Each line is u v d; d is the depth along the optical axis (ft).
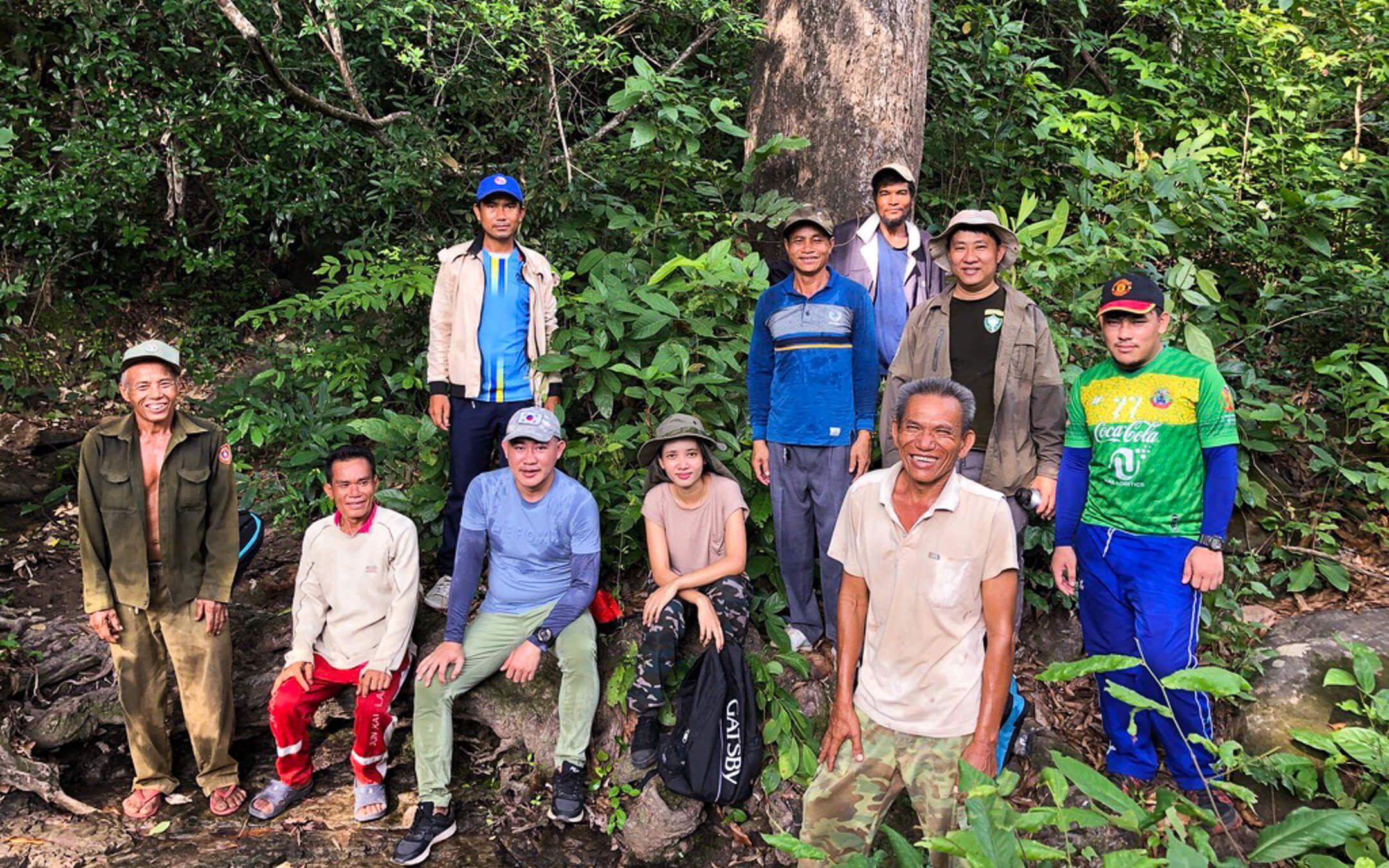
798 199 14.98
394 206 17.81
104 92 17.31
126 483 9.56
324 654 10.34
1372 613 11.80
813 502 10.86
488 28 14.89
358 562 10.23
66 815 10.07
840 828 8.35
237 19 12.75
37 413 16.88
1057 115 16.83
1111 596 9.71
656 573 10.57
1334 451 13.91
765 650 11.22
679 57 16.46
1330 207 15.31
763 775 10.12
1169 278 13.11
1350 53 17.98
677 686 10.44
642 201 16.07
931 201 17.63
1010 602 7.68
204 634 10.00
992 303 10.07
